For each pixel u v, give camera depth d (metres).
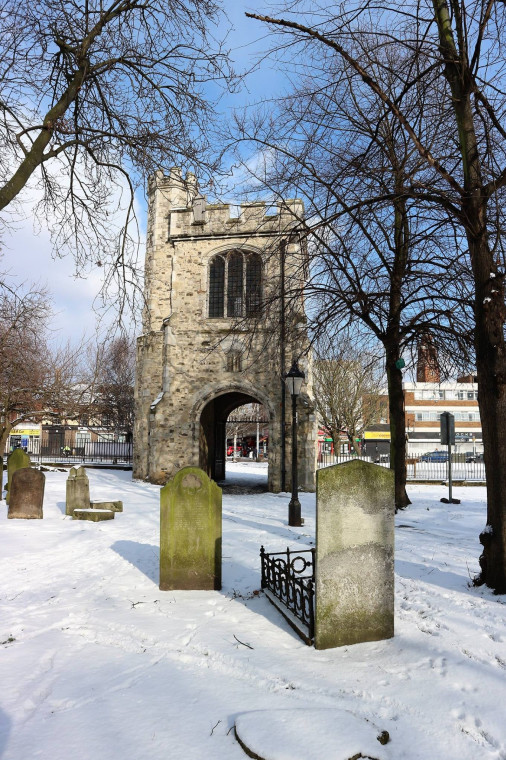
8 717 3.31
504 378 5.82
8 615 5.27
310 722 3.17
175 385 20.69
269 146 8.99
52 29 7.47
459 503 14.59
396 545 8.62
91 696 3.61
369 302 10.66
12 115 7.84
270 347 17.78
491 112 6.44
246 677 3.91
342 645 4.49
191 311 20.89
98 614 5.30
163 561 6.23
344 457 33.78
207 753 2.96
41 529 9.96
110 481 21.08
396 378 12.87
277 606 5.45
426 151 6.55
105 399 32.25
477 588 5.84
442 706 3.42
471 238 6.33
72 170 8.70
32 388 24.72
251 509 14.34
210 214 20.95
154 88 8.45
